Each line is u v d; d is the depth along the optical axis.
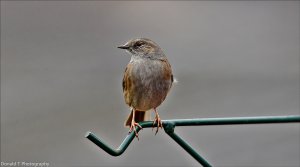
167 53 15.75
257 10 17.98
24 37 16.36
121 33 16.86
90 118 13.30
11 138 12.52
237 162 12.17
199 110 13.46
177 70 14.91
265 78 14.74
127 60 15.40
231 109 13.57
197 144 12.47
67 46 16.23
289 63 15.34
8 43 16.06
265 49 16.05
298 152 12.34
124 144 6.79
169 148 12.54
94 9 17.91
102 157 12.34
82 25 17.16
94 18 17.50
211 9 17.95
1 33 16.39
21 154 12.16
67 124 13.09
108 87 14.45
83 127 13.05
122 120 13.24
